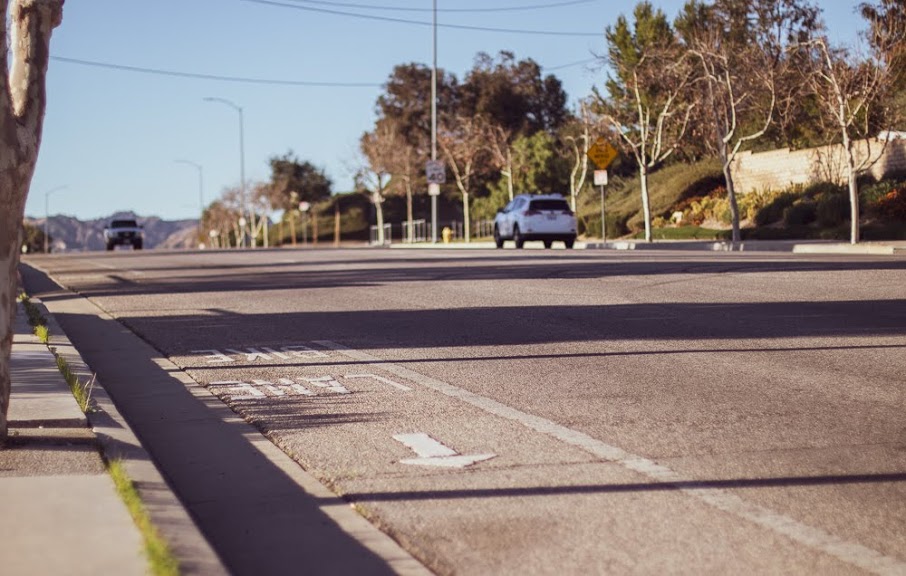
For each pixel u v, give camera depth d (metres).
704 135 45.84
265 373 10.62
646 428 7.59
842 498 5.81
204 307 17.44
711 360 10.58
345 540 5.37
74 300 19.91
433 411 8.41
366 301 17.61
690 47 43.47
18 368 9.84
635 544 5.12
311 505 6.03
